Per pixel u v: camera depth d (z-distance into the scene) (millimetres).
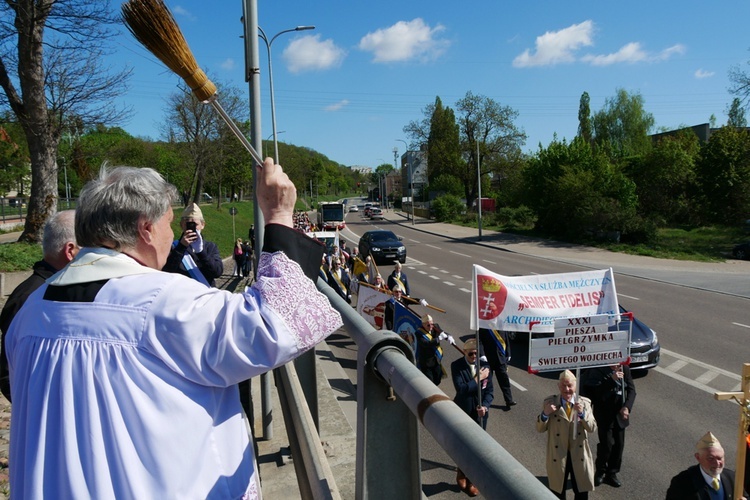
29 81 17844
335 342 11594
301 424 1928
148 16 1209
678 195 44000
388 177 142000
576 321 6293
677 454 6898
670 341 12453
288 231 1287
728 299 17859
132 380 1071
